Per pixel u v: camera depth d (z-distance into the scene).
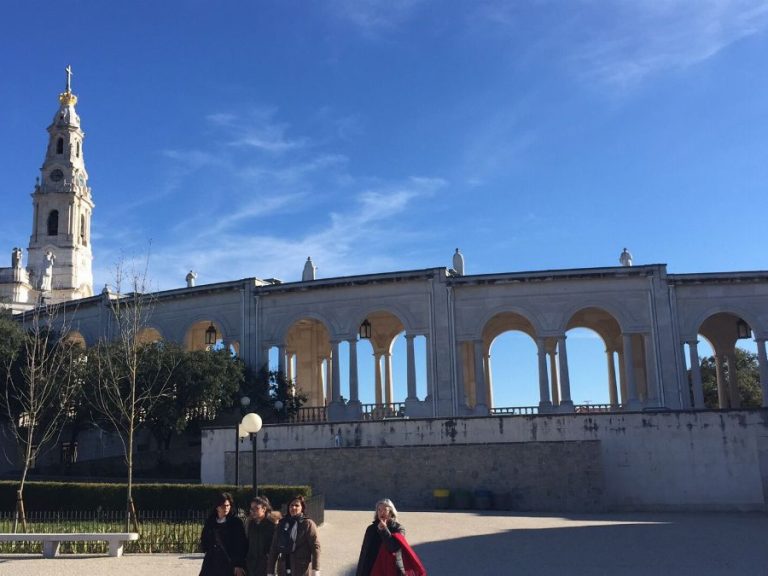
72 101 115.38
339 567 20.25
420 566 11.74
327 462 38.69
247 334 57.78
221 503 12.89
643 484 36.53
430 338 53.97
